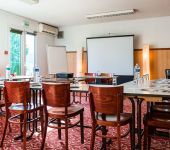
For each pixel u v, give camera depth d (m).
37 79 4.46
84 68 9.39
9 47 7.34
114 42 8.66
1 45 7.00
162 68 8.16
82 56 9.23
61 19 8.37
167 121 2.06
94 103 2.21
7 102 2.77
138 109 2.43
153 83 3.67
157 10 7.14
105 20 8.62
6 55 7.20
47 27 9.09
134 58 8.57
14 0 5.96
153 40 8.29
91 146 2.27
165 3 6.34
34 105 2.93
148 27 8.35
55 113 2.53
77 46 9.62
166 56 8.10
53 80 4.63
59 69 8.32
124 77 8.34
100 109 2.17
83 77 6.32
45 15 7.71
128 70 8.45
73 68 9.70
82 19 8.38
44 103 2.57
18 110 2.69
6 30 7.20
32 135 3.23
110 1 6.12
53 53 8.30
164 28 8.11
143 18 8.33
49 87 2.49
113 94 2.10
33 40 8.69
